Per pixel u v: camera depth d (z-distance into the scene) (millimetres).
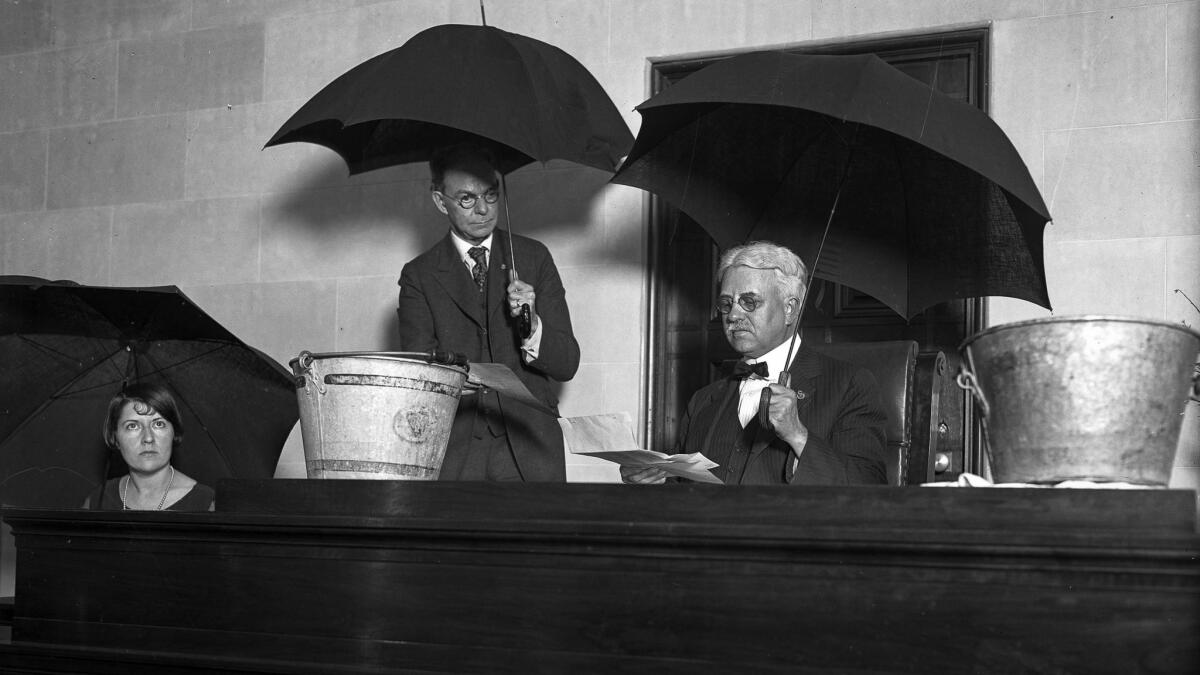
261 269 5133
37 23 5594
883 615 2012
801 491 2100
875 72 3148
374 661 2289
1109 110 4137
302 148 5141
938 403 3432
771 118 3664
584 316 4652
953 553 1971
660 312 4602
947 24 4312
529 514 2270
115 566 2553
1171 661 1855
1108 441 2012
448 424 2594
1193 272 3994
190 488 3994
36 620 2615
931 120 3057
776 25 4508
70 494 4012
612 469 4523
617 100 4672
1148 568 1874
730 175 3754
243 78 5250
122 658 2457
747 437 3289
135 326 3887
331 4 5145
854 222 3682
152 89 5391
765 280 3342
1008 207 3412
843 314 4430
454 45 3699
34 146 5539
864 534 2006
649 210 4625
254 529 2412
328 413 2518
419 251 4930
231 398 3980
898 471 3293
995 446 2117
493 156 3863
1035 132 4203
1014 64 4246
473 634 2248
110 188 5406
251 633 2410
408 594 2303
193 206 5270
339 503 2408
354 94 3682
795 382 3303
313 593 2371
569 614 2195
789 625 2062
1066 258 4129
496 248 3828
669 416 4574
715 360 4535
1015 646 1938
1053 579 1928
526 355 3646
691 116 3637
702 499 2162
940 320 4301
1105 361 2002
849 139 3629
